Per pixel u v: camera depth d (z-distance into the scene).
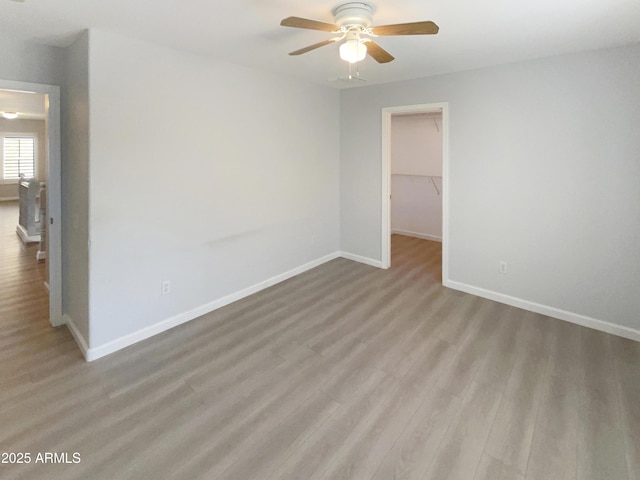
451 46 2.89
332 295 3.93
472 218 3.87
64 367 2.60
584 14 2.25
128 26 2.45
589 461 1.80
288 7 2.15
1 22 2.37
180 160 3.11
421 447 1.88
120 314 2.84
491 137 3.61
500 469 1.75
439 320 3.34
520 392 2.32
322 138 4.70
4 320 3.29
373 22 2.38
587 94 3.04
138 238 2.90
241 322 3.31
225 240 3.61
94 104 2.53
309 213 4.65
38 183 5.80
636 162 2.88
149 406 2.20
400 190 6.83
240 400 2.26
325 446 1.89
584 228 3.18
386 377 2.48
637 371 2.54
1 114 8.45
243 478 1.70
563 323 3.29
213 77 3.29
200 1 2.06
